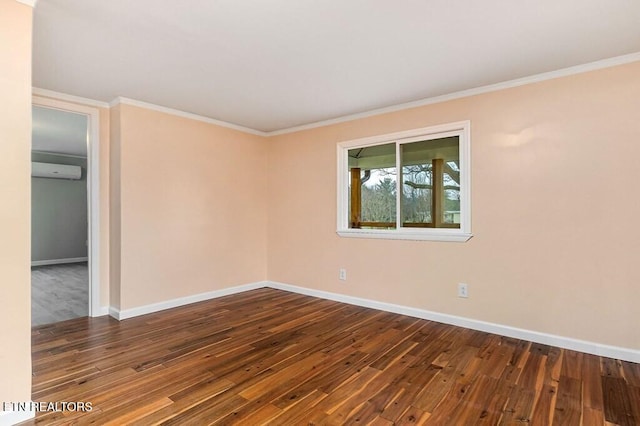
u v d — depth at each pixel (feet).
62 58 8.41
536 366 7.93
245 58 8.44
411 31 7.17
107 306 11.96
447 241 10.98
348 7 6.30
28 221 5.98
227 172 14.60
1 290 5.70
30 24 6.02
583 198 8.79
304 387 7.00
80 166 25.77
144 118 11.93
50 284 17.79
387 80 9.79
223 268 14.48
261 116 13.52
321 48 7.92
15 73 5.86
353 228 13.57
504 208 9.93
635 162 8.17
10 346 5.76
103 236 11.86
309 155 14.65
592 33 7.22
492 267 10.15
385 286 12.40
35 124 15.55
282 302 13.52
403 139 12.09
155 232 12.26
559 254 9.12
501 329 9.97
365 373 7.61
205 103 11.91
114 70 9.16
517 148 9.72
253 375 7.51
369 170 13.23
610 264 8.46
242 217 15.24
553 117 9.18
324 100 11.54
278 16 6.62
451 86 10.25
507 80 9.75
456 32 7.20
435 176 11.52
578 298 8.86
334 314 11.97
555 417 6.00
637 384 7.12
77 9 6.36
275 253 15.94
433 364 8.05
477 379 7.33
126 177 11.51
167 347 9.04
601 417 6.00
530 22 6.81
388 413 6.11
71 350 8.81
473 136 10.45
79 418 5.91
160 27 7.02
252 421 5.87
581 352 8.75
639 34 7.23
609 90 8.46
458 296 10.77
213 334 10.01
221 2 6.16
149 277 12.10
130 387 6.97
